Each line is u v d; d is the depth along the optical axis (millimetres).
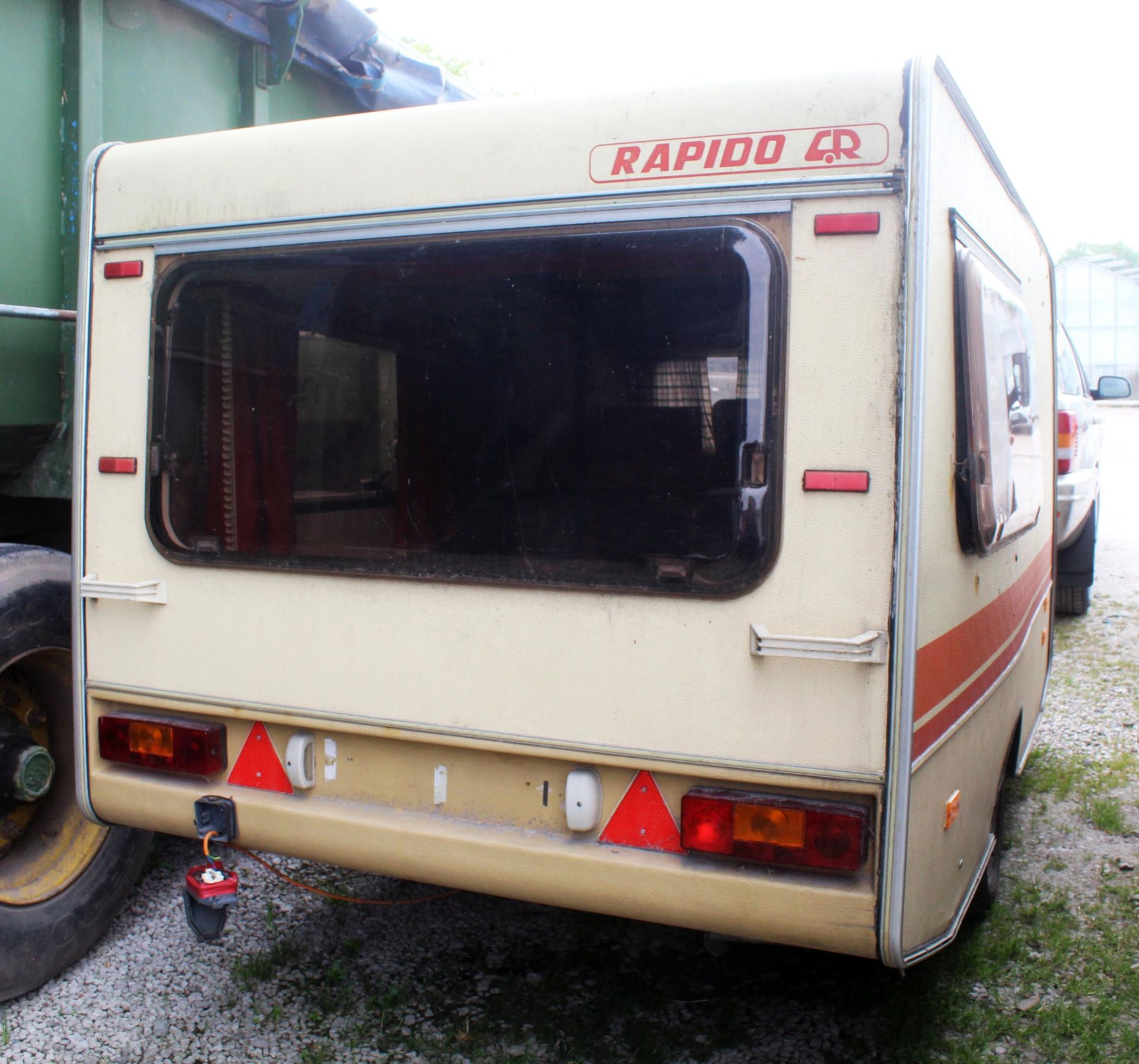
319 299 2711
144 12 3574
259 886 3871
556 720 2529
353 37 4199
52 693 3424
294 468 2746
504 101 2518
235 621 2828
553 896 2545
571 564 2523
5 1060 2830
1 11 3174
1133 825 4375
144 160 2873
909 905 2334
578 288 2473
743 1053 2930
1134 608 8117
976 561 2732
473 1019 3076
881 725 2279
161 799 2916
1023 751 4035
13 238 3285
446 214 2562
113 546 2959
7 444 3410
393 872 2707
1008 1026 3029
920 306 2217
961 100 2496
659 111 2375
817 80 2264
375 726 2701
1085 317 39562
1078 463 7004
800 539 2314
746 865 2400
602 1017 3092
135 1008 3104
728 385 2363
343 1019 3066
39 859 3285
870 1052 2936
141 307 2887
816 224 2271
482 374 2564
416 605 2641
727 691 2387
